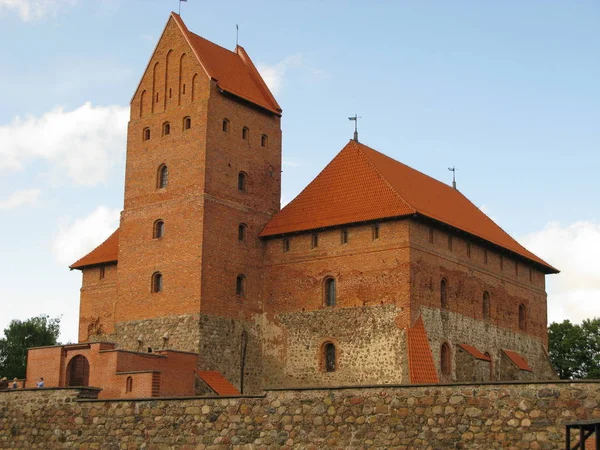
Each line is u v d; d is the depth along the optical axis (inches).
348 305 2170.3
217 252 2252.7
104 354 2012.8
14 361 3641.7
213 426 1274.6
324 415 1195.3
